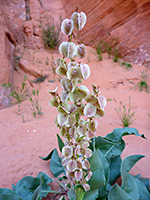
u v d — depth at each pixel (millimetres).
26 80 6125
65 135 1116
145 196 1739
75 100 955
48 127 3547
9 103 4988
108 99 4965
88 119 1081
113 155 2105
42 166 2441
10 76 5781
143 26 7094
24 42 7797
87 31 8602
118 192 1308
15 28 7555
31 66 6527
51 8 9344
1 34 6164
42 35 8062
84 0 8414
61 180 2090
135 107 4570
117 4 7414
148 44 6906
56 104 1013
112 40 7637
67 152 1074
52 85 5867
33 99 5121
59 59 981
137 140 2947
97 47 7977
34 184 1883
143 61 6863
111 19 7797
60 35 8492
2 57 5684
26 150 2812
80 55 938
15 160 2572
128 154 2572
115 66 6836
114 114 4086
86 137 1097
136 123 3643
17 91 5570
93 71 6562
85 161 1121
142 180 1980
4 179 2221
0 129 3566
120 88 5660
